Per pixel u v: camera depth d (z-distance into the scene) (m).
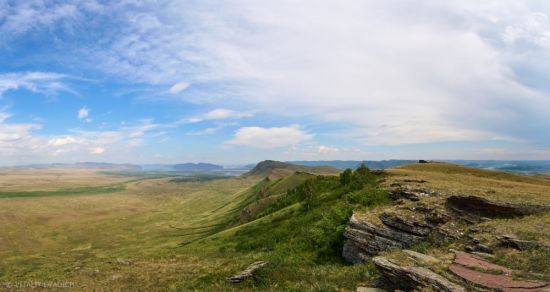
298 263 36.53
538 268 18.80
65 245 173.12
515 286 16.34
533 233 23.78
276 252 46.75
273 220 74.69
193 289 32.59
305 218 59.59
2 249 159.12
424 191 42.16
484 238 25.38
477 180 55.00
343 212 48.19
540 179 75.69
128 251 136.88
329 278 25.59
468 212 33.03
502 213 31.03
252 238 66.19
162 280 41.12
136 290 38.38
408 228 34.06
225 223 161.25
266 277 29.28
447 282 17.30
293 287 24.94
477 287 16.64
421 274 18.45
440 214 33.56
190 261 56.31
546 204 29.47
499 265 20.30
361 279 23.36
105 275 51.56
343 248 39.53
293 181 153.00
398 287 19.69
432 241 30.44
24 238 185.75
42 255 143.00
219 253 62.38
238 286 29.00
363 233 37.06
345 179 74.12
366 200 48.22
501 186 46.12
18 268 109.62
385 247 34.16
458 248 26.03
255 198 176.62
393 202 44.91
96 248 162.38
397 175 66.19
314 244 44.91
